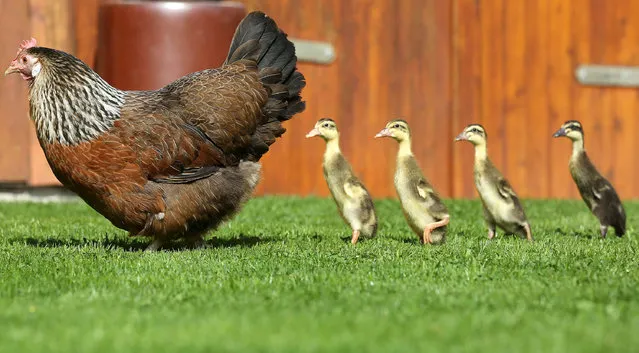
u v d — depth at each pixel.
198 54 20.11
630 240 14.62
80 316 8.30
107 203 12.25
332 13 23.20
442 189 24.52
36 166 20.42
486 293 9.38
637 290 9.54
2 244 13.07
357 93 23.56
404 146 13.71
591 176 15.48
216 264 11.15
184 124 12.38
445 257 11.67
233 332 7.64
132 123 12.10
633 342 7.28
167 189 12.28
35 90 12.08
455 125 24.55
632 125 25.98
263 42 13.64
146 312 8.55
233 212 12.92
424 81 24.25
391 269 10.81
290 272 10.74
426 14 24.20
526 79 25.05
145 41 20.03
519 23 24.95
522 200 22.03
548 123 25.25
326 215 17.81
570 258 11.69
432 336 7.56
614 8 25.70
